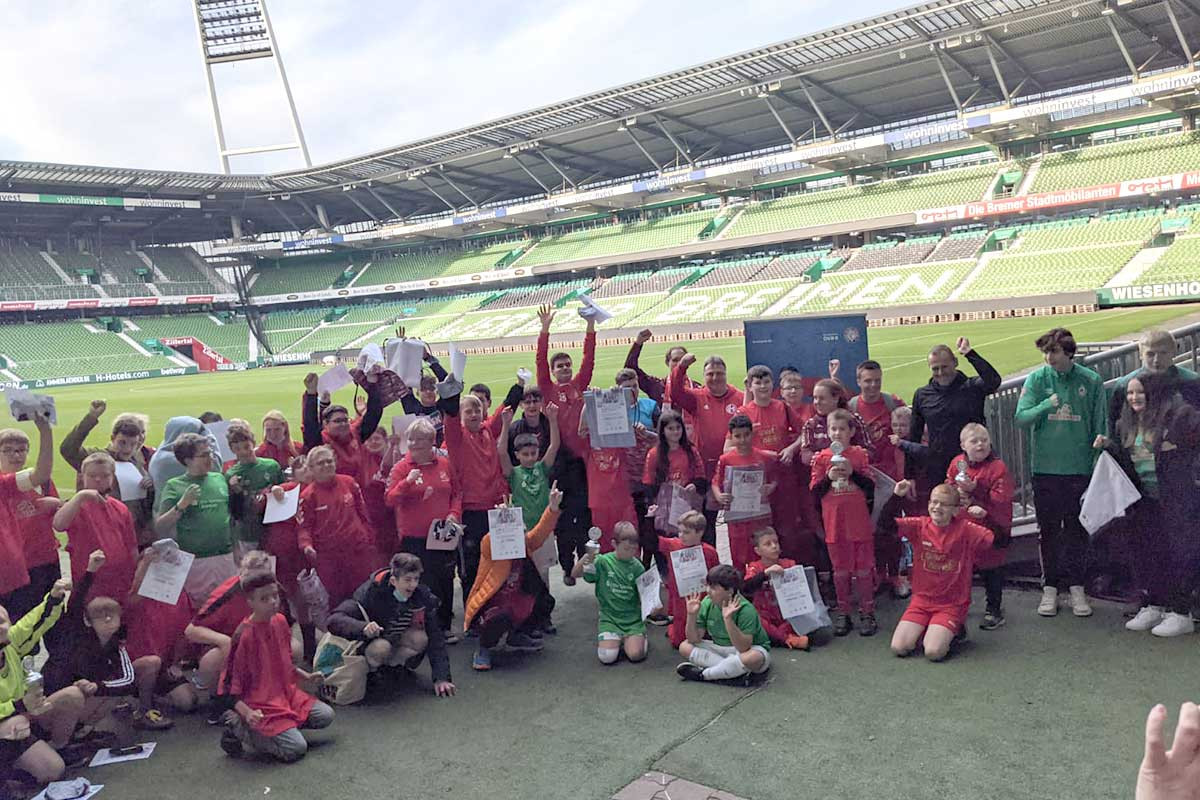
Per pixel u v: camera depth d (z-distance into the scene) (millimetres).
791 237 51062
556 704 4973
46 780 4410
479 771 4199
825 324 7914
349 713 5059
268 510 5816
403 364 7133
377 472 7145
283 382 41562
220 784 4289
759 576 5766
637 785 3926
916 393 6465
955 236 46312
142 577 5066
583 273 64500
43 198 55781
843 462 5770
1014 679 4820
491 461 6504
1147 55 40500
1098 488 5418
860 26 37312
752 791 3803
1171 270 34062
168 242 74875
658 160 59594
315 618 5875
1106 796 3572
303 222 74188
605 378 25562
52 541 5516
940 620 5281
